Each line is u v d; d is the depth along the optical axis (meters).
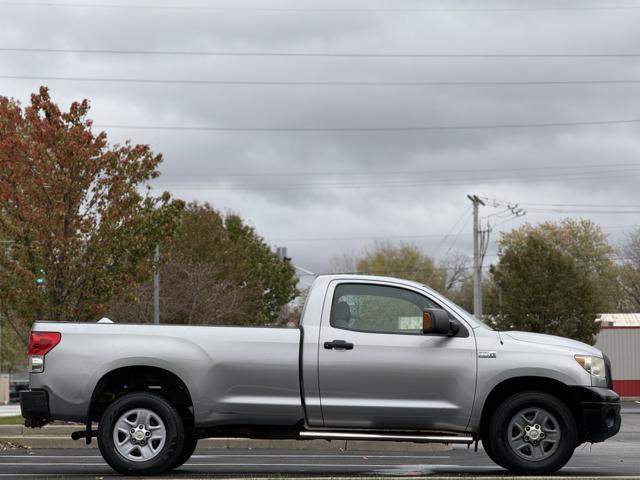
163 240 25.59
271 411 11.41
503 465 11.51
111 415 11.33
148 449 11.36
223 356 11.45
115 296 25.02
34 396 11.41
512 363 11.49
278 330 11.56
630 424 27.66
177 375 11.41
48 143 24.03
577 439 11.81
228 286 51.31
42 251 23.61
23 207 23.30
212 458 14.76
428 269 98.00
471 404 11.44
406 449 17.20
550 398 11.45
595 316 48.50
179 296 46.97
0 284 23.75
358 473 12.10
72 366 11.43
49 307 23.78
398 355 11.45
